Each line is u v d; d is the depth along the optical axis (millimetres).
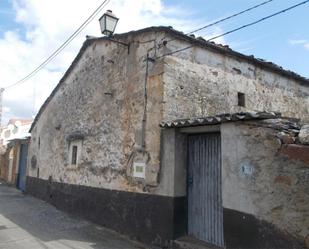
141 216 7570
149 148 7555
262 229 4980
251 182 5250
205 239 6547
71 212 11016
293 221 4562
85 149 10586
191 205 6941
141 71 8188
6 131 32906
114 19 8609
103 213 9094
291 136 4773
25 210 11664
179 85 7621
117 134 8891
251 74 9516
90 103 10656
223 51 8641
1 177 25078
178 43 7805
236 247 5391
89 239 7641
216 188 6449
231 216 5551
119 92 9055
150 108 7664
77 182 10867
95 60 10656
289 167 4699
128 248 6918
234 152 5629
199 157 6898
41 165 14875
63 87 13148
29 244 7109
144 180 7590
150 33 8047
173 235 6688
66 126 12375
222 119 5785
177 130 7000
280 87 10445
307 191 4438
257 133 5258
